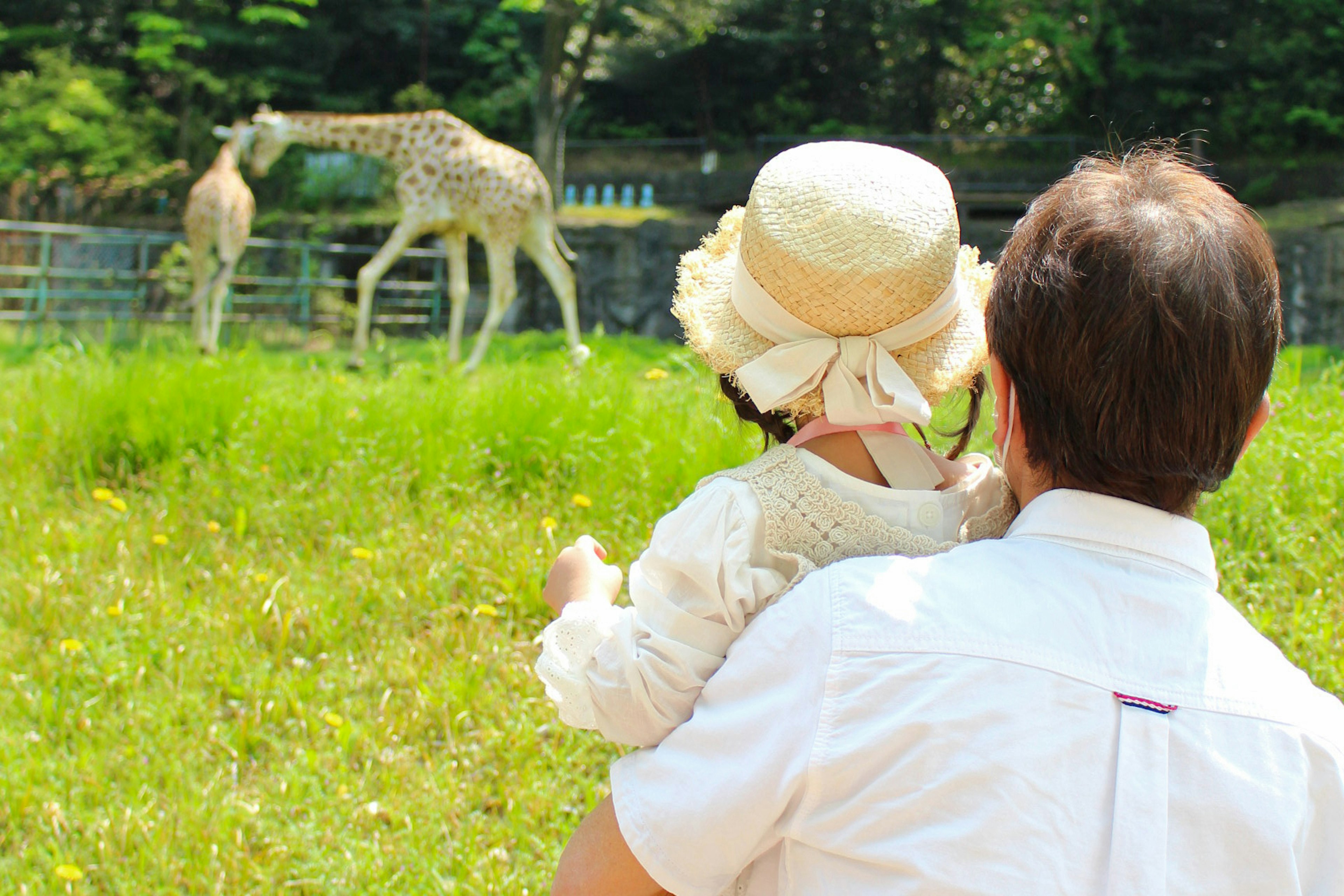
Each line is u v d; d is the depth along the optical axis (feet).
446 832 7.25
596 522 12.36
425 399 16.40
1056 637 2.56
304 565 11.66
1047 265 2.71
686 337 3.68
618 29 76.95
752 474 3.32
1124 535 2.68
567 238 48.42
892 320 3.22
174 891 6.70
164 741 8.38
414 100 72.43
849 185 3.21
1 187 56.24
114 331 35.65
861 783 2.56
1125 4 61.52
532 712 8.64
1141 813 2.38
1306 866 2.47
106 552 11.84
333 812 7.48
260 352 29.14
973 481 3.55
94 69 62.34
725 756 2.76
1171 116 62.85
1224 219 2.68
